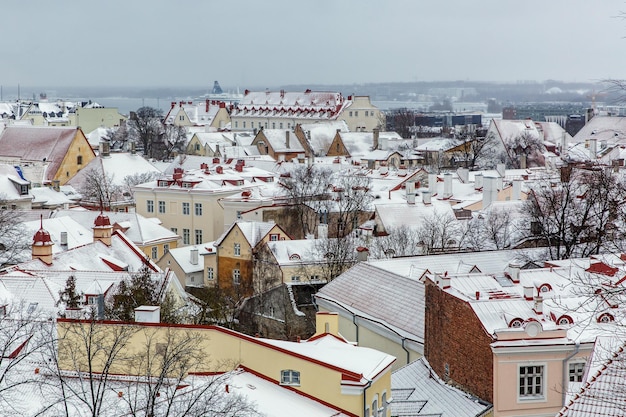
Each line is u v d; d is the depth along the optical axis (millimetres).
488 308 63594
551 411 60688
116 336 49812
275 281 125062
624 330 55469
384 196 160125
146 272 93375
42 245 99688
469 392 64125
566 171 131875
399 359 78375
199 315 96500
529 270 73062
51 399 50250
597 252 89188
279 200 163625
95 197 183750
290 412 50281
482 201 149875
